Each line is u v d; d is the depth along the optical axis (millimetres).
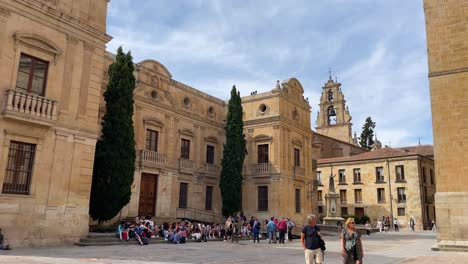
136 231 22469
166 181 32250
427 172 58656
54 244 18672
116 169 23719
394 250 22578
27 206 17844
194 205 35062
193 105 36719
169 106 33562
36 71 19109
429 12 23531
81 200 20219
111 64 26172
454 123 21734
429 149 63656
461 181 21031
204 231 27406
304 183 41781
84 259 14016
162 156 31734
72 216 19688
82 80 21078
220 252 19078
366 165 60531
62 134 19719
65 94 20109
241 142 36156
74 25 20812
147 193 30531
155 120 31828
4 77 17641
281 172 37250
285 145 38844
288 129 39688
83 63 21234
